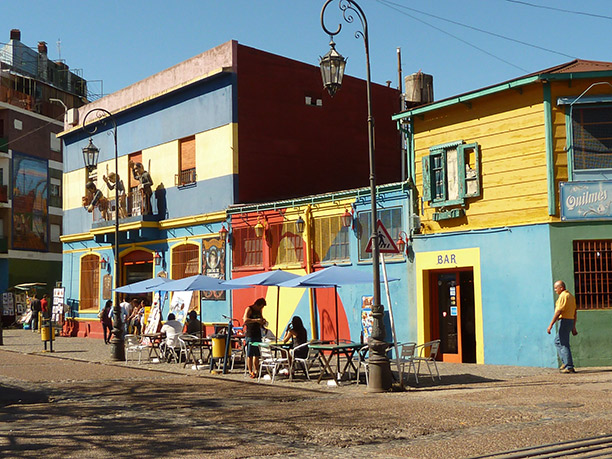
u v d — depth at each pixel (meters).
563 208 15.52
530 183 15.97
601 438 7.87
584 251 15.56
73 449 7.80
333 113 26.19
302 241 20.70
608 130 15.68
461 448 7.58
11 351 23.20
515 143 16.30
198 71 24.81
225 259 23.23
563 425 8.65
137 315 25.47
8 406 11.24
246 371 15.56
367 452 7.52
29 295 44.19
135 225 25.97
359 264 19.12
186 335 17.91
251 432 8.70
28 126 46.25
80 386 13.68
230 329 16.30
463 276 17.45
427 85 24.20
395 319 18.27
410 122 18.42
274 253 21.61
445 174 17.55
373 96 27.73
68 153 32.47
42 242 46.84
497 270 16.39
